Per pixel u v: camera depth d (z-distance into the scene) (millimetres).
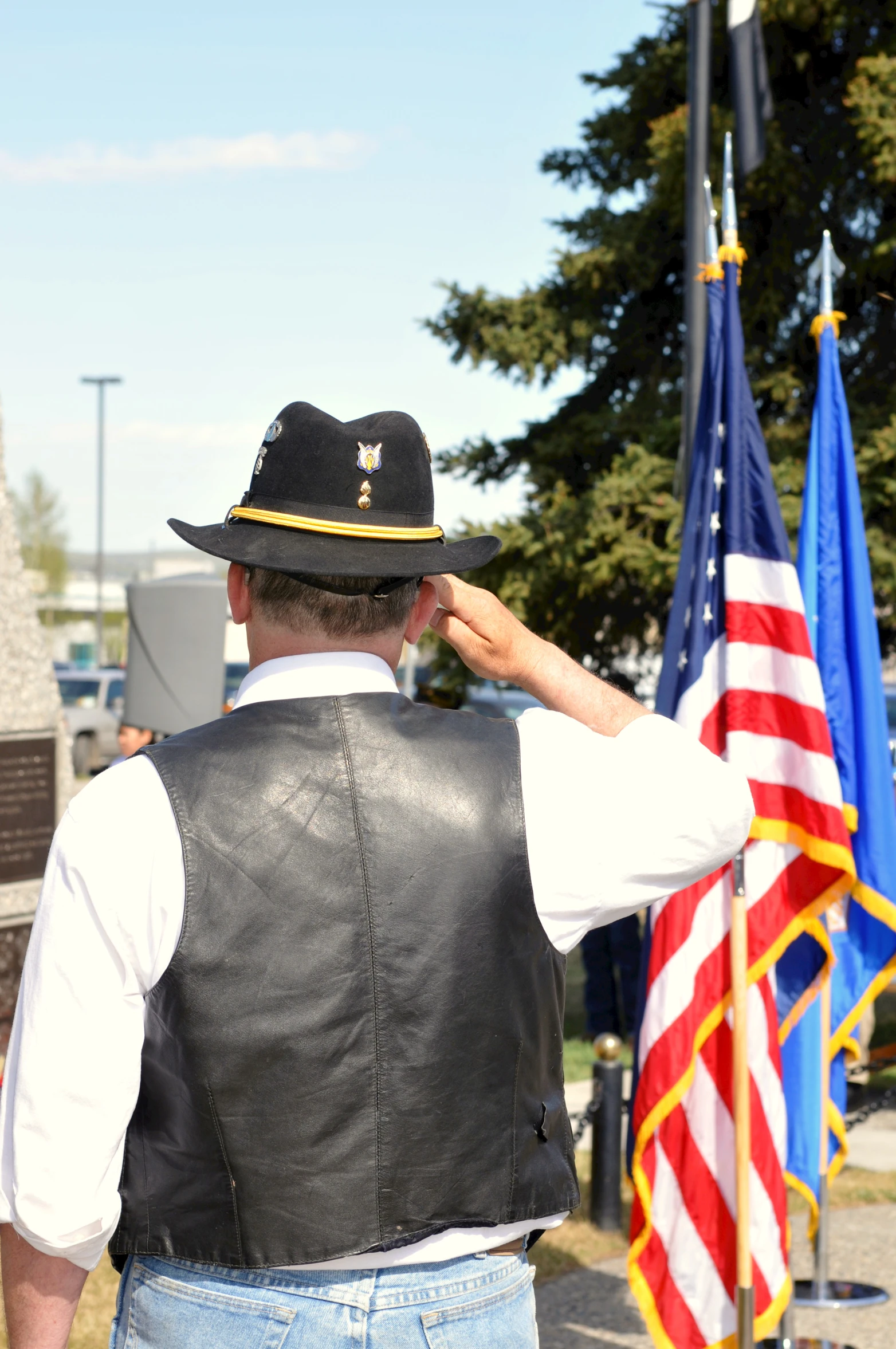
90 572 82375
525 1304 1510
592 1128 5637
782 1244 3695
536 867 1468
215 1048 1353
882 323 9492
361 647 1553
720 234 9094
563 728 1573
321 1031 1375
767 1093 3725
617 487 9102
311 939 1385
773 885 3785
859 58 9117
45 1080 1295
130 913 1338
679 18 10266
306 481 1523
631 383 10805
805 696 3750
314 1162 1369
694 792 1512
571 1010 9891
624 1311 4578
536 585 9531
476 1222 1433
